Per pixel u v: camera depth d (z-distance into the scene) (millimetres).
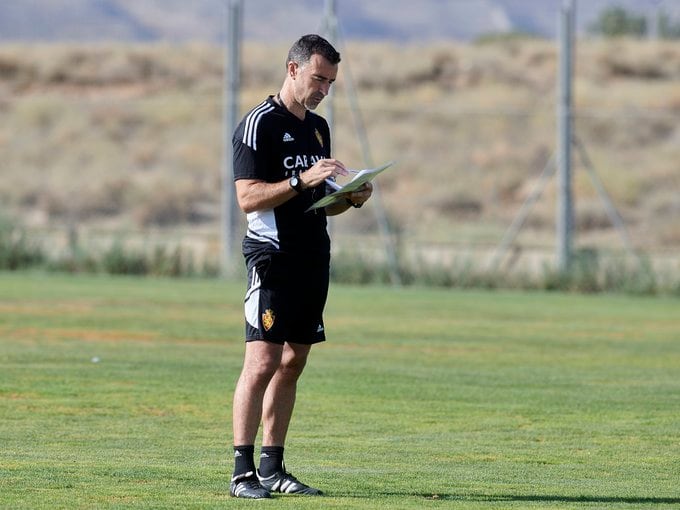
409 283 86625
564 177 84938
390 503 24625
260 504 24281
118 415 35156
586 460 29969
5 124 178625
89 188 156000
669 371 46344
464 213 147625
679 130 171250
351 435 32938
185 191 154125
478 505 24609
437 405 37969
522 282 85000
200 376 42688
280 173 25266
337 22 85625
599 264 84938
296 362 25859
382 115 177750
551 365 47562
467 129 172125
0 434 32031
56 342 51406
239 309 66438
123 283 82250
